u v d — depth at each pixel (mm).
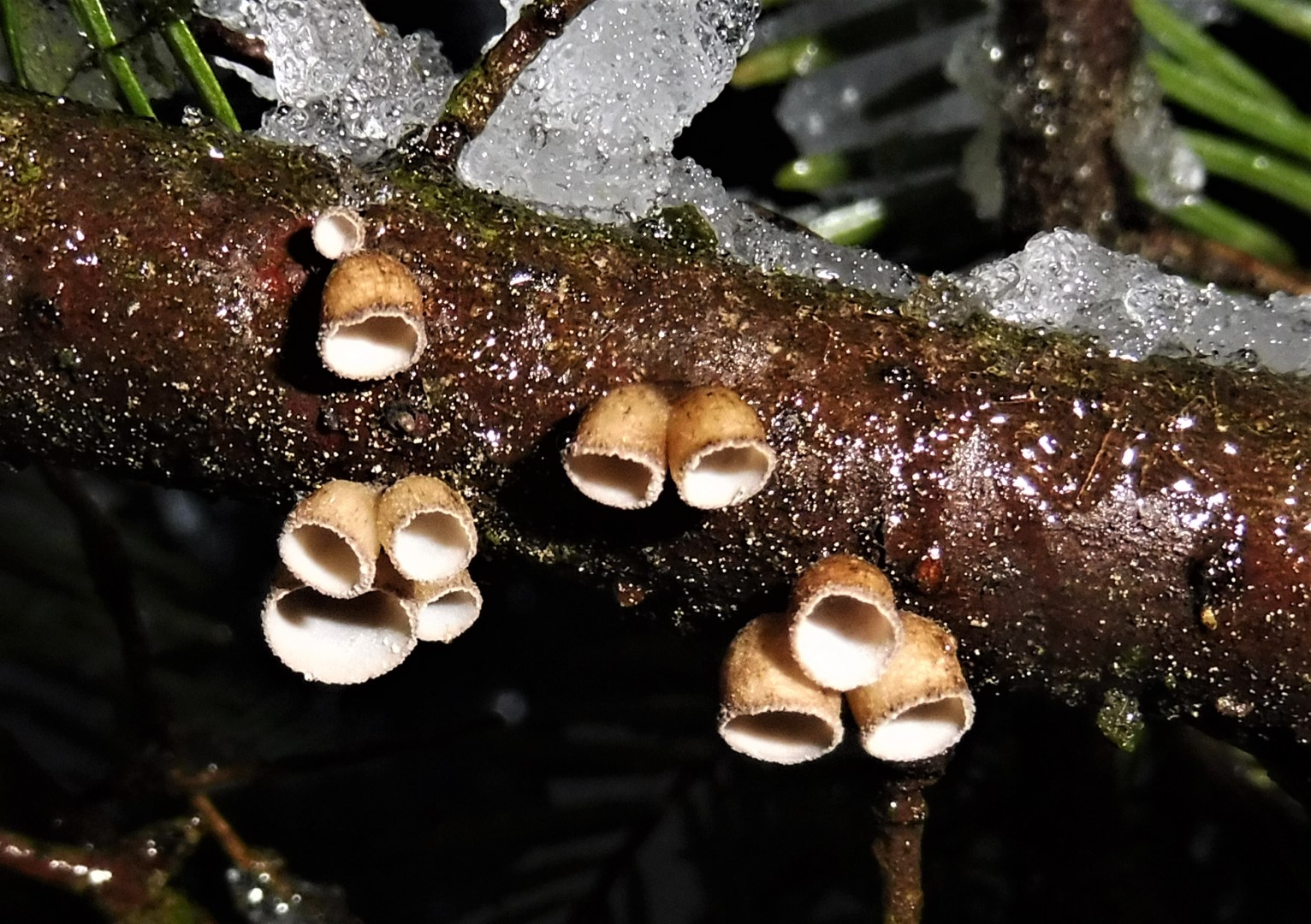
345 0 210
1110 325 204
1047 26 230
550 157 206
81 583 271
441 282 197
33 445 201
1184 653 197
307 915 246
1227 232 237
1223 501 195
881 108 243
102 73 213
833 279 204
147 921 227
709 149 256
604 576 203
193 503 331
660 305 198
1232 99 234
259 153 198
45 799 240
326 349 191
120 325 196
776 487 197
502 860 286
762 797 283
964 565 197
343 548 198
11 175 196
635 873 282
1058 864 257
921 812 206
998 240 242
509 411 197
